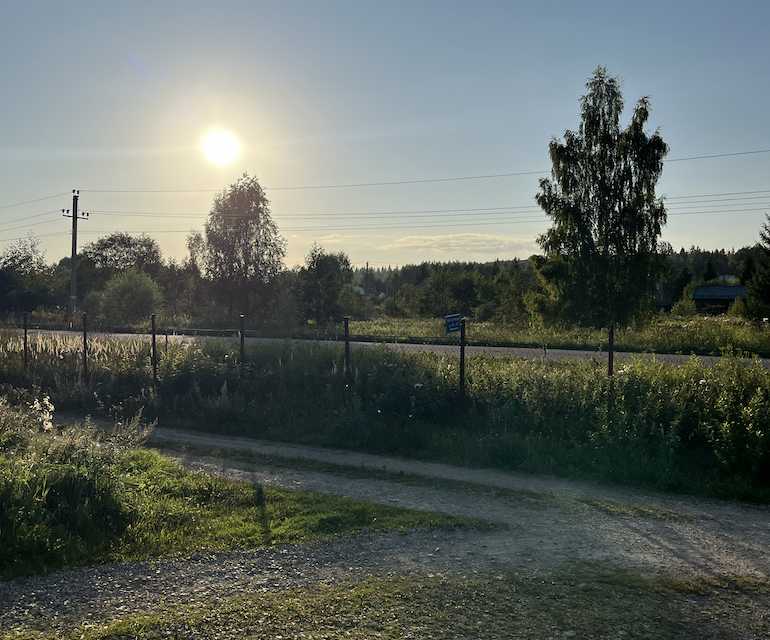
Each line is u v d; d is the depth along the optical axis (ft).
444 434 34.96
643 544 20.40
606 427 30.48
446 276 184.65
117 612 15.67
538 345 86.07
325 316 130.52
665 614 15.48
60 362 55.31
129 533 21.29
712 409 29.96
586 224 97.71
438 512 23.59
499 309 145.18
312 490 26.91
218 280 145.18
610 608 15.76
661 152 97.19
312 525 21.91
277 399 42.32
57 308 156.04
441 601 16.08
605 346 81.66
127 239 247.50
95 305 162.09
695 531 21.68
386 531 21.44
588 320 96.27
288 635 14.34
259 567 18.47
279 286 145.79
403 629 14.64
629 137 97.81
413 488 27.25
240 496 25.71
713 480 27.09
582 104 100.58
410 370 41.01
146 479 27.09
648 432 30.66
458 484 27.76
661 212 96.78
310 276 131.95
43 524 20.52
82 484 23.32
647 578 17.62
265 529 21.71
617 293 94.63
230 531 21.49
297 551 19.69
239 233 145.69
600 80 99.25
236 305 146.10
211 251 147.43
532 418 34.17
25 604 16.14
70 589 17.06
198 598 16.42
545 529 21.85
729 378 32.71
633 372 35.65
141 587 17.16
